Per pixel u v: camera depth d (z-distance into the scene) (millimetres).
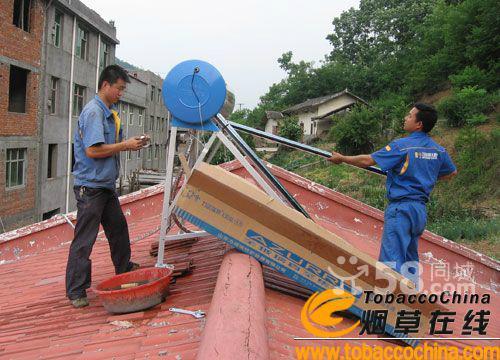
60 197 22172
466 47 28797
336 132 29422
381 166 3551
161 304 3234
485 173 17812
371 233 7266
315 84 52781
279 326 2752
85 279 3584
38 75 19453
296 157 32906
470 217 15148
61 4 20453
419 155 3545
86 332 2965
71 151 23422
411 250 3631
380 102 34344
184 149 4344
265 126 55688
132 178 25547
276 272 3689
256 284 2684
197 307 3062
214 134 3584
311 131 44344
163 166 43469
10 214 17844
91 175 3510
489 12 26047
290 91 56344
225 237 3160
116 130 3717
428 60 32688
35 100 19391
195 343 2498
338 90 50625
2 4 16594
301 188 7430
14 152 18344
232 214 3145
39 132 19781
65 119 22172
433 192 17938
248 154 3658
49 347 2830
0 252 6680
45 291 4430
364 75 46062
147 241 5699
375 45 51312
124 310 3133
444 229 13625
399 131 27203
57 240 6805
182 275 3811
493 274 6617
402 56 44656
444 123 23984
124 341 2697
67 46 21875
